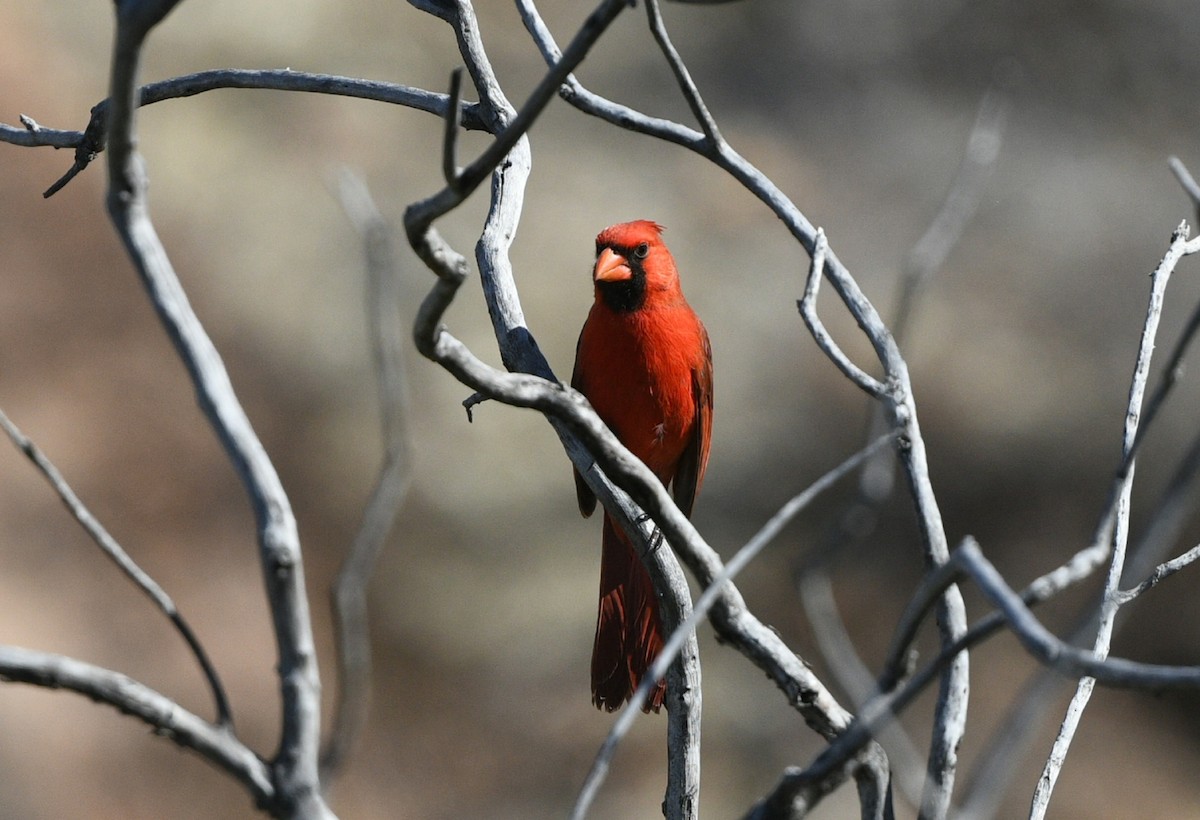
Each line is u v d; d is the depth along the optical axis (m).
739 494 15.52
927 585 2.54
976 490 15.72
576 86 4.66
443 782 13.16
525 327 4.52
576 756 13.43
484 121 4.87
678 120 19.08
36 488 13.59
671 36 19.95
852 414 16.47
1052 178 18.67
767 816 2.72
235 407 2.31
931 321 17.09
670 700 3.92
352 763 13.08
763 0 20.52
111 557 2.32
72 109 16.17
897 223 18.47
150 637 13.11
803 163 19.08
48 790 11.54
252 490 2.27
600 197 17.62
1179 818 13.17
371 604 14.23
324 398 15.30
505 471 15.24
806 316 3.76
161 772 12.10
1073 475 15.88
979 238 18.03
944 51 20.39
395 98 4.90
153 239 2.39
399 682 13.82
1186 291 17.62
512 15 19.22
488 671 13.99
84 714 12.14
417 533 14.67
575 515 15.22
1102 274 17.72
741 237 18.03
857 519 2.82
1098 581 14.37
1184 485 2.45
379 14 18.56
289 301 15.77
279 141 17.03
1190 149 19.12
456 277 2.72
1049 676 2.44
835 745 2.70
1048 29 20.17
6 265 14.94
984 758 2.50
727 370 16.55
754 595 14.42
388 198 16.61
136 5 2.30
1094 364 16.91
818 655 13.72
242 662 13.21
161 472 14.31
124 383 14.80
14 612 12.59
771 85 19.92
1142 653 14.01
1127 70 19.67
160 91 4.98
